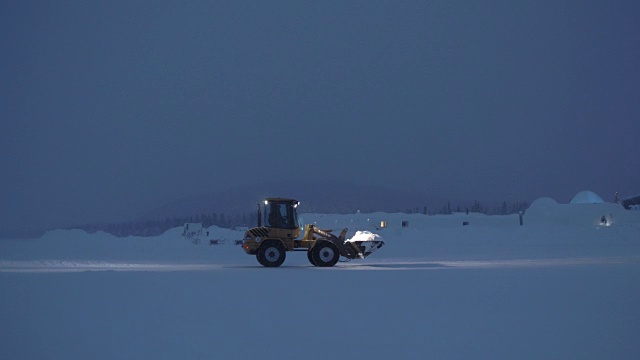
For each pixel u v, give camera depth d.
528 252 41.91
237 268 27.66
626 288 16.20
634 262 29.52
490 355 8.02
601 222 78.06
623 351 8.23
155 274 22.80
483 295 14.75
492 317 11.19
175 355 8.18
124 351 8.45
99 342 9.06
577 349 8.35
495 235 59.66
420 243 58.31
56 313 12.05
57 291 16.20
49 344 8.94
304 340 9.13
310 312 12.08
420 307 12.67
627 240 56.66
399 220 84.00
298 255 42.09
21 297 14.82
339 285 17.86
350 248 28.48
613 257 34.72
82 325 10.59
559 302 13.26
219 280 19.89
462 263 30.31
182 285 18.06
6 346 8.80
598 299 13.77
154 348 8.63
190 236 71.75
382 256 39.06
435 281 18.89
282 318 11.31
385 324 10.52
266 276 21.72
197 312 12.15
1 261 35.09
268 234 28.48
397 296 14.76
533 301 13.47
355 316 11.49
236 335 9.59
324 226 82.06
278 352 8.32
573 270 23.42
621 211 79.38
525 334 9.46
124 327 10.39
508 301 13.51
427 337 9.28
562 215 79.94
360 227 81.06
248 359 7.92
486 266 27.16
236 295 15.25
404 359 7.84
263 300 14.16
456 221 84.50
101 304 13.48
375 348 8.52
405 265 28.94
